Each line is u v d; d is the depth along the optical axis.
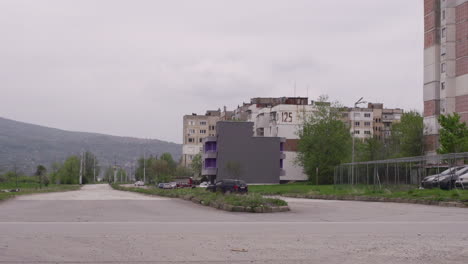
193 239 12.24
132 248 10.80
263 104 144.00
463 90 76.69
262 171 106.00
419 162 35.81
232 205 23.02
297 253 10.30
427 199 28.33
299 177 118.00
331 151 94.94
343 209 24.27
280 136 118.69
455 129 62.69
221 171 104.94
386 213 21.41
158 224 16.16
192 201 31.78
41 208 24.81
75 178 163.75
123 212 22.06
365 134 143.50
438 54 81.75
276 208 22.64
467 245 11.25
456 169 32.41
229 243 11.60
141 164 181.75
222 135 105.94
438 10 82.00
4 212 21.88
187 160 169.75
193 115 171.88
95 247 10.91
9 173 123.94
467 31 76.19
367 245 11.29
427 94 83.38
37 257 9.73
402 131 99.12
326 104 97.94
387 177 39.62
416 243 11.56
